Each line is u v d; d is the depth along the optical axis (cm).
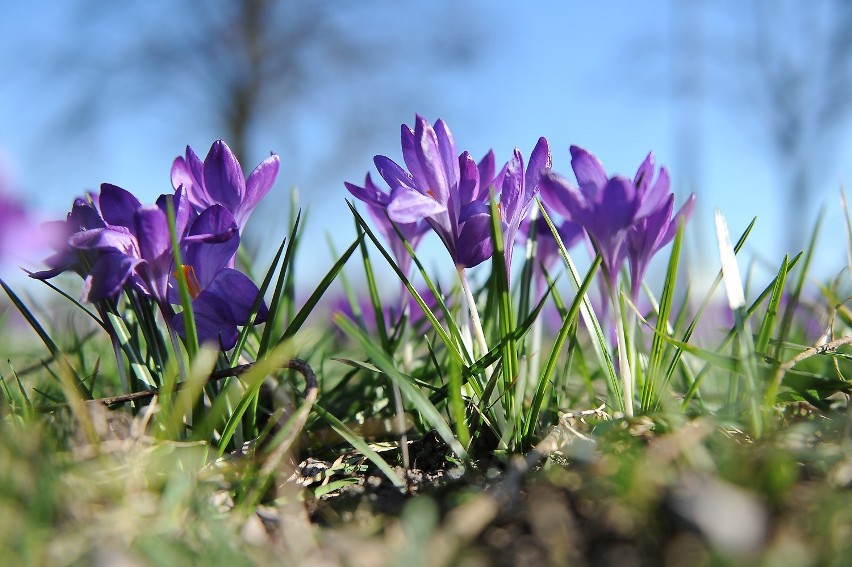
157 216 38
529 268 47
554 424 43
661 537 32
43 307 52
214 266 39
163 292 39
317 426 44
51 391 48
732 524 31
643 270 42
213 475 37
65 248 38
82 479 34
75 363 52
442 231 41
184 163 42
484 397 41
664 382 41
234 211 41
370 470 41
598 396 49
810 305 52
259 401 45
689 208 40
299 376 52
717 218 41
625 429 38
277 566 32
